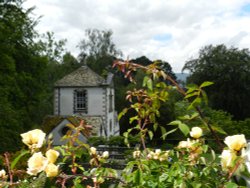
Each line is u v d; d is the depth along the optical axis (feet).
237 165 6.05
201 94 8.28
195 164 7.14
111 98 120.37
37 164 6.38
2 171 7.58
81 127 8.26
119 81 159.12
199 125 8.27
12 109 74.18
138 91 9.95
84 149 9.02
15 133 70.23
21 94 80.28
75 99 113.19
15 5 85.92
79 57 199.72
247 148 6.13
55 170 6.30
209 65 134.00
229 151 6.27
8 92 76.18
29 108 90.12
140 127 10.06
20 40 87.15
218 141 8.00
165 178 6.95
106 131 110.73
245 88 131.23
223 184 6.42
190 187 6.59
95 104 112.16
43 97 98.17
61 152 7.66
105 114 111.75
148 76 9.28
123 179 7.61
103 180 7.08
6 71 78.95
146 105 9.86
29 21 89.61
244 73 129.29
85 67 117.29
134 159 8.52
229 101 131.23
